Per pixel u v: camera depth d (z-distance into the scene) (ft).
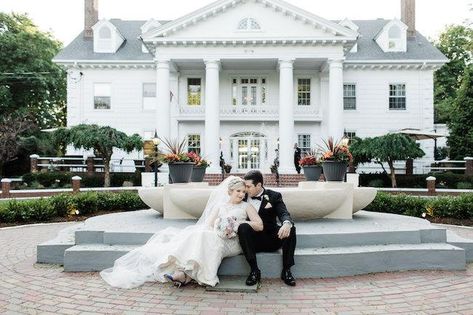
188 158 29.58
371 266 20.51
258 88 101.71
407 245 22.24
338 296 16.99
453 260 21.18
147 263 19.10
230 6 88.53
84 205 43.04
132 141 83.20
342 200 27.35
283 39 87.45
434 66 100.42
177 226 24.84
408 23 109.60
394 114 101.60
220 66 95.40
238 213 18.70
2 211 38.11
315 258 19.77
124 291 17.62
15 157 102.27
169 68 91.76
